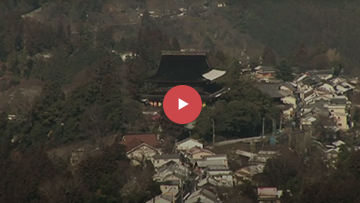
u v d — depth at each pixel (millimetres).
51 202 150750
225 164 171625
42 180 158625
